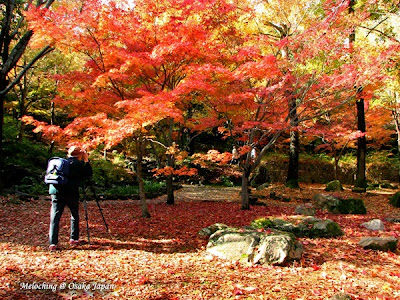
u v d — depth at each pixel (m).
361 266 4.62
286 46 8.54
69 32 6.09
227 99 7.45
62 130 5.97
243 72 7.12
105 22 6.03
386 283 3.98
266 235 4.95
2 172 11.55
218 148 23.62
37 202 9.42
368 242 5.58
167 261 4.48
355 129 16.86
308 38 7.98
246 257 4.60
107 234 5.96
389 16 11.12
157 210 9.29
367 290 3.71
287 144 22.98
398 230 7.11
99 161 15.71
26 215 7.39
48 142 20.81
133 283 3.56
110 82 6.84
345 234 6.59
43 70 15.62
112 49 6.47
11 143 15.24
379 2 11.14
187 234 6.24
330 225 6.47
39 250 4.68
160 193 13.66
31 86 17.38
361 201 9.67
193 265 4.36
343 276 4.12
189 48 6.26
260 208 10.16
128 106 6.09
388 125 21.22
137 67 6.41
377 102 15.55
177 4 6.90
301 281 3.91
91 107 6.89
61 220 7.12
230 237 5.00
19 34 11.60
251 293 3.44
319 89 8.44
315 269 4.39
